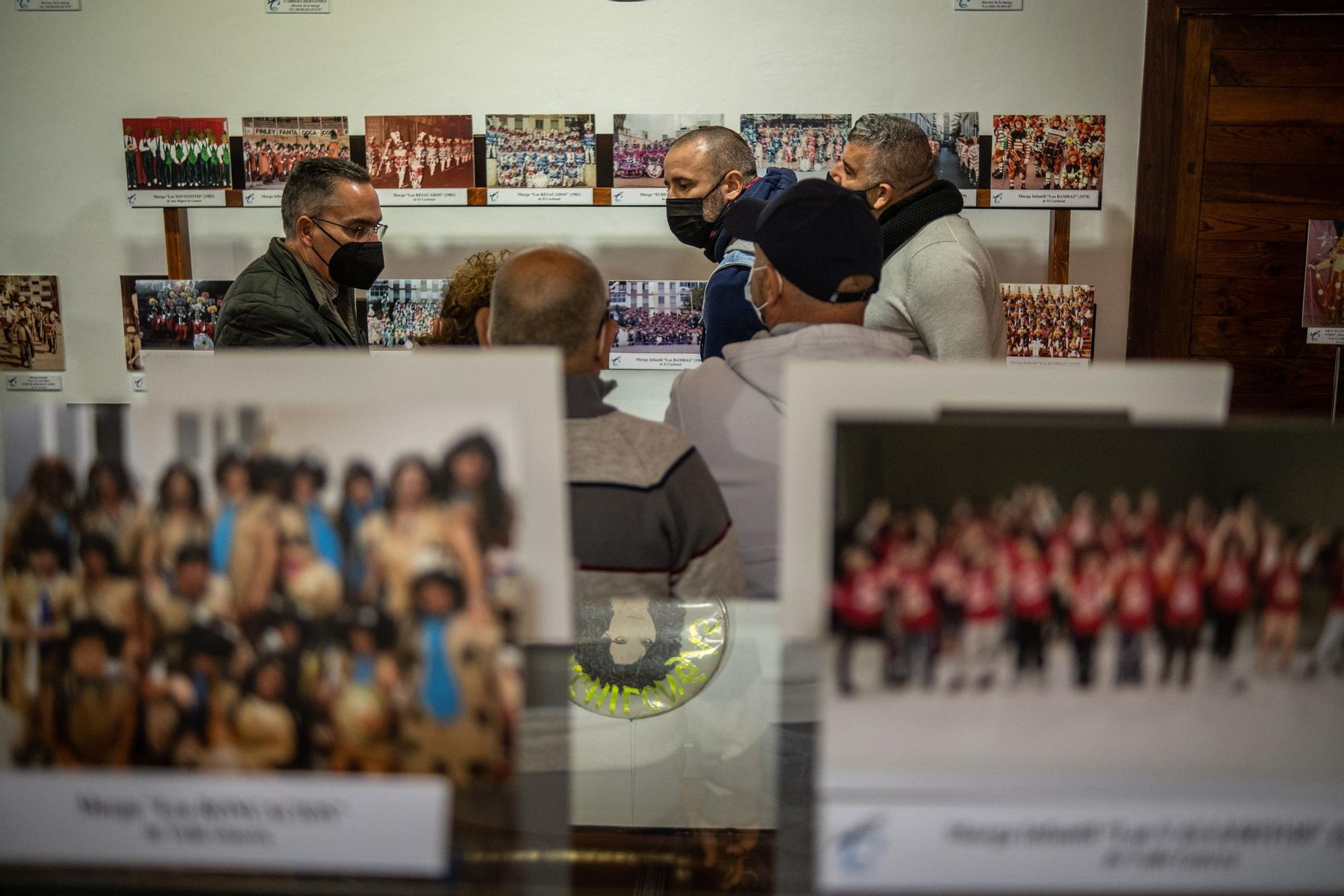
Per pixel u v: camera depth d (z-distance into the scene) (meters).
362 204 2.49
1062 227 3.03
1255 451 0.65
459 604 0.67
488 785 0.81
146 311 3.01
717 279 2.20
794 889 0.84
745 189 2.69
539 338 1.14
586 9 3.12
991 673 0.65
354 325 2.78
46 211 3.29
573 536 1.12
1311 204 3.13
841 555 0.65
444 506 0.66
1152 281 3.19
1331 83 3.05
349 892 0.74
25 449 0.68
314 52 3.17
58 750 0.69
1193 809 0.66
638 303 3.01
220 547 0.68
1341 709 0.65
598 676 1.10
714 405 1.32
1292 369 3.23
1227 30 3.04
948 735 0.66
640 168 2.93
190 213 3.24
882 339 1.31
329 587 0.67
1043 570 0.65
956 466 0.65
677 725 1.02
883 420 0.65
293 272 2.48
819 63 3.12
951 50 3.10
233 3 3.14
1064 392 0.70
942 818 0.66
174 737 0.69
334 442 0.66
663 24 3.12
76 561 0.68
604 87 3.16
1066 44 3.08
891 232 2.42
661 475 1.13
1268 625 0.65
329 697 0.68
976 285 2.32
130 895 0.72
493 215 3.25
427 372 0.67
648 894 0.82
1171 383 0.70
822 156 2.94
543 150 2.92
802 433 0.66
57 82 3.21
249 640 0.68
